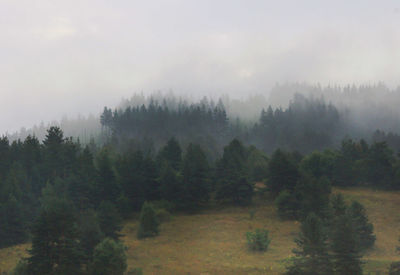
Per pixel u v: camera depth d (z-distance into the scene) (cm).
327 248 2395
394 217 4766
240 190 5975
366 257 3186
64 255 2358
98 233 2772
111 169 6078
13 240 4428
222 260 3262
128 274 2647
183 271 2869
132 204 6066
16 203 4638
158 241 4169
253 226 4703
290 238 4044
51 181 6222
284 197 5050
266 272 2762
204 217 5431
